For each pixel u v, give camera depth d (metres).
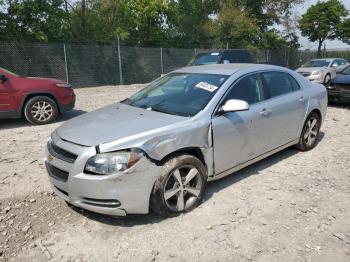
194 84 4.58
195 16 32.41
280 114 5.04
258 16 35.84
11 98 7.97
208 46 31.75
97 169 3.31
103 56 19.81
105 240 3.39
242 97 4.53
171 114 4.10
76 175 3.37
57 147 3.66
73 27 24.20
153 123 3.78
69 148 3.50
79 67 18.95
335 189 4.50
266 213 3.87
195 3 32.34
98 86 19.70
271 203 4.10
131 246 3.29
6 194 4.33
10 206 4.02
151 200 3.58
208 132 3.98
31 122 8.34
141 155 3.39
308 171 5.11
